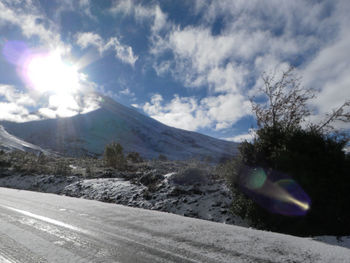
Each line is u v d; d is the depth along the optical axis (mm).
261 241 4121
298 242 4176
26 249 3529
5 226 4789
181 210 8008
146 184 11234
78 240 3977
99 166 23547
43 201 7895
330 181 5621
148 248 3635
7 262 3096
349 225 5551
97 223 5117
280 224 5984
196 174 10883
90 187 11992
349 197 5602
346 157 6004
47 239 4012
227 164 8070
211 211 7594
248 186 6781
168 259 3215
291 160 5984
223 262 3146
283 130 7320
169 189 9820
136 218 5699
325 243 4363
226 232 4656
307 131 6914
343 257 3426
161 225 5074
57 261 3107
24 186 14320
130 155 36688
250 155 7199
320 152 6008
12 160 23422
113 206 7328
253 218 6336
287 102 10312
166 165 23578
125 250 3539
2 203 7441
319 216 5629
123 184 11703
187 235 4344
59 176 15430
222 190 9109
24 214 5914
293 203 5891
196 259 3232
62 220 5336
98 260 3148
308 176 5680
